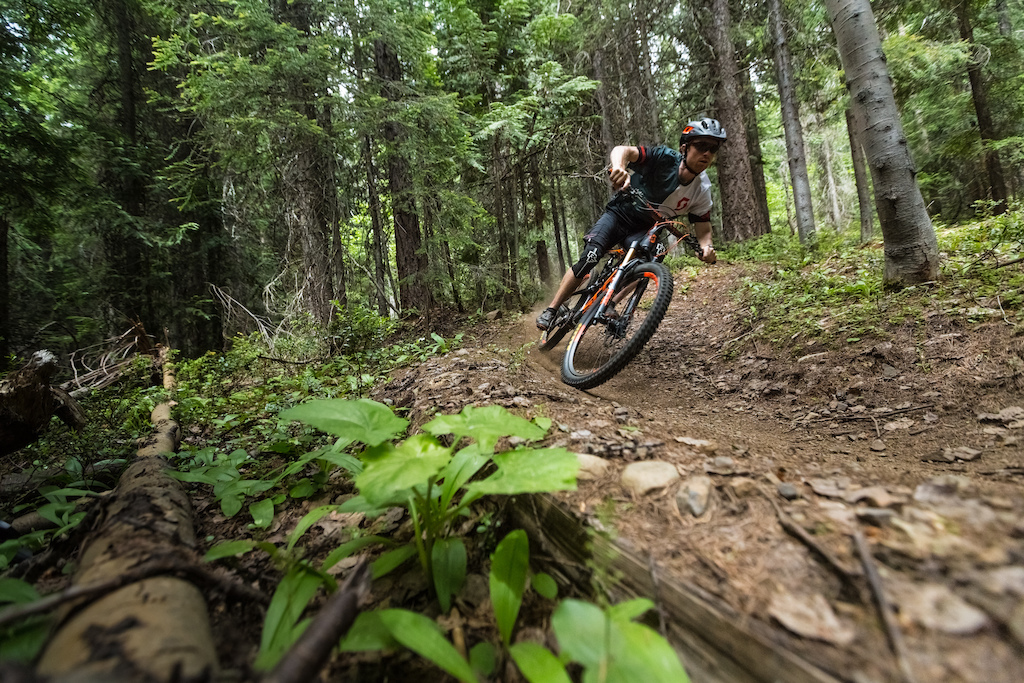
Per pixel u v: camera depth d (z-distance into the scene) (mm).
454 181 8836
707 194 3629
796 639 853
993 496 1121
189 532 1534
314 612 1226
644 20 10516
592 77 11203
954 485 1187
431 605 1266
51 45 8641
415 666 1072
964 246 4441
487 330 6770
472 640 1143
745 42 11781
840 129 18734
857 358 3139
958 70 9344
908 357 2926
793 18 10484
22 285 10766
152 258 11117
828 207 24125
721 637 921
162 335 11656
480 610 1239
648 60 10930
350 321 6797
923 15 9375
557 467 1138
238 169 7711
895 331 3197
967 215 11969
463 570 1256
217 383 5891
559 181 12109
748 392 3348
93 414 4109
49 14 7973
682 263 9219
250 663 1036
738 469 1484
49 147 7605
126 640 821
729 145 10641
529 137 9594
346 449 2314
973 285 3312
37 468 2732
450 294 8391
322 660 846
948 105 11031
